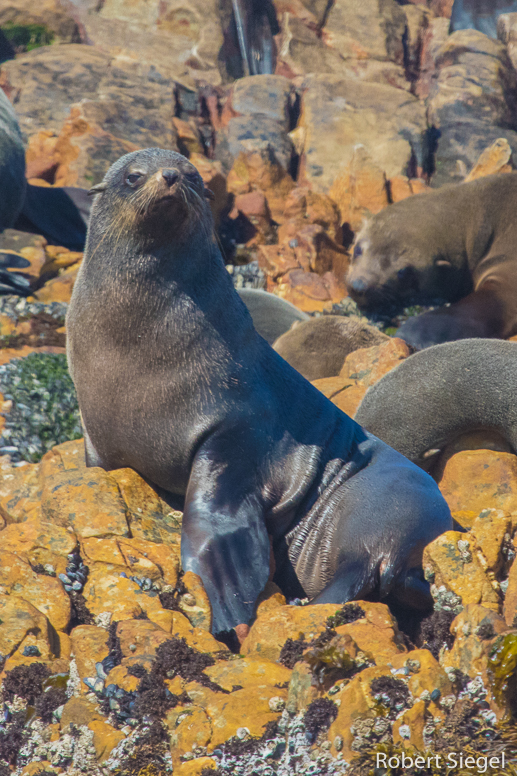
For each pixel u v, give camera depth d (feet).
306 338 131.44
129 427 71.26
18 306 164.55
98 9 341.00
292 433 73.31
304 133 297.53
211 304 71.26
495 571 61.36
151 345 69.10
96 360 70.49
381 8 355.97
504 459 87.71
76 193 217.56
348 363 120.06
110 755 48.19
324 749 46.14
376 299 205.67
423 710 46.57
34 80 283.59
